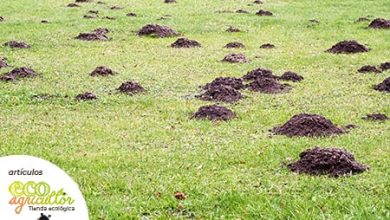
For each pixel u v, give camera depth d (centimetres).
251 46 2270
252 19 2808
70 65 1927
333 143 1173
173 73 1838
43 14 2911
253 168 1048
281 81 1741
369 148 1148
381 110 1446
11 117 1377
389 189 939
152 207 881
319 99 1552
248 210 858
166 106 1473
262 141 1196
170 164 1066
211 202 894
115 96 1563
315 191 934
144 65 1941
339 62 1998
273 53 2147
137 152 1136
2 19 2750
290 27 2653
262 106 1480
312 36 2464
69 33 2453
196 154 1123
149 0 3416
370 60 2027
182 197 916
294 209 853
